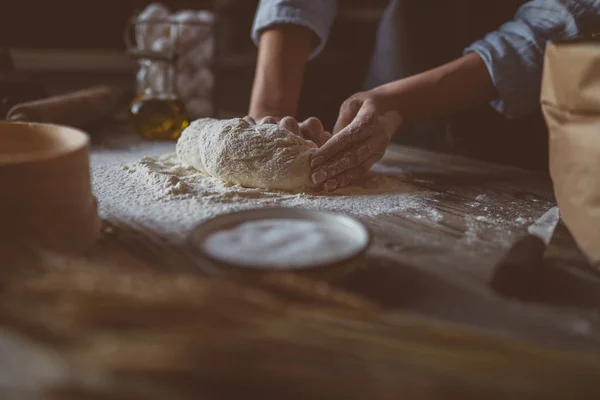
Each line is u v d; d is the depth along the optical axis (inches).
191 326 14.9
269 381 14.2
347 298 18.1
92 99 49.6
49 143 25.5
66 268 17.5
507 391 13.9
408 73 57.3
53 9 83.1
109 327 15.0
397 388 13.8
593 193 22.5
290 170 32.6
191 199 31.2
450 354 15.1
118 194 31.9
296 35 46.2
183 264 22.9
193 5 86.5
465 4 54.4
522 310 20.3
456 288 21.8
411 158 43.1
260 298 16.7
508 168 40.9
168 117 46.0
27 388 14.4
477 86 42.0
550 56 24.4
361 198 32.6
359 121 34.1
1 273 18.1
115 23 85.4
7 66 49.4
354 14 82.0
